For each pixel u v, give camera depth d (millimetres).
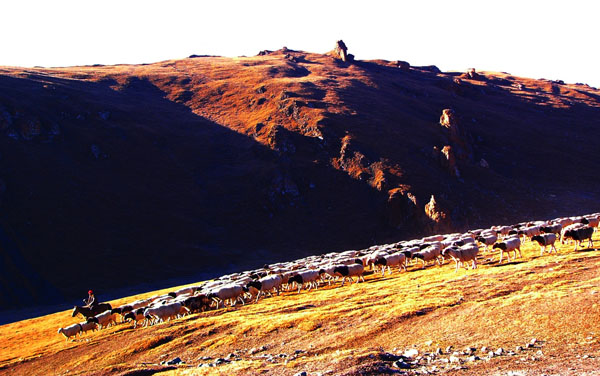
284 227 124000
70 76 195250
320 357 20344
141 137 148750
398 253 43750
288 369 19047
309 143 151875
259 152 149000
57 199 114688
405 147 154000
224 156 153000
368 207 128375
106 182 126750
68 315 55062
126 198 124250
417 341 21469
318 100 180750
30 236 103562
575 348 17141
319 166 142875
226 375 19188
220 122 173875
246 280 45812
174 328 31266
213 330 29547
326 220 125812
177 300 38875
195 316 34969
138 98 185500
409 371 17047
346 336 23938
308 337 25344
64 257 101438
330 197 133000
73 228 109375
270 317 30484
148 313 35375
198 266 108000
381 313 26609
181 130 164500
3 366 31922
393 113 181375
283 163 142125
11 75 161000
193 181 140750
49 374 28297
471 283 30688
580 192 152500
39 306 88125
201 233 120688
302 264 55906
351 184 136375
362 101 188125
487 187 145750
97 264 102062
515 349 18141
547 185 157625
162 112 174875
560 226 45312
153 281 100188
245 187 136375
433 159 151125
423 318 24516
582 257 32812
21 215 107188
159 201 128125
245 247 117500
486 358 17578
